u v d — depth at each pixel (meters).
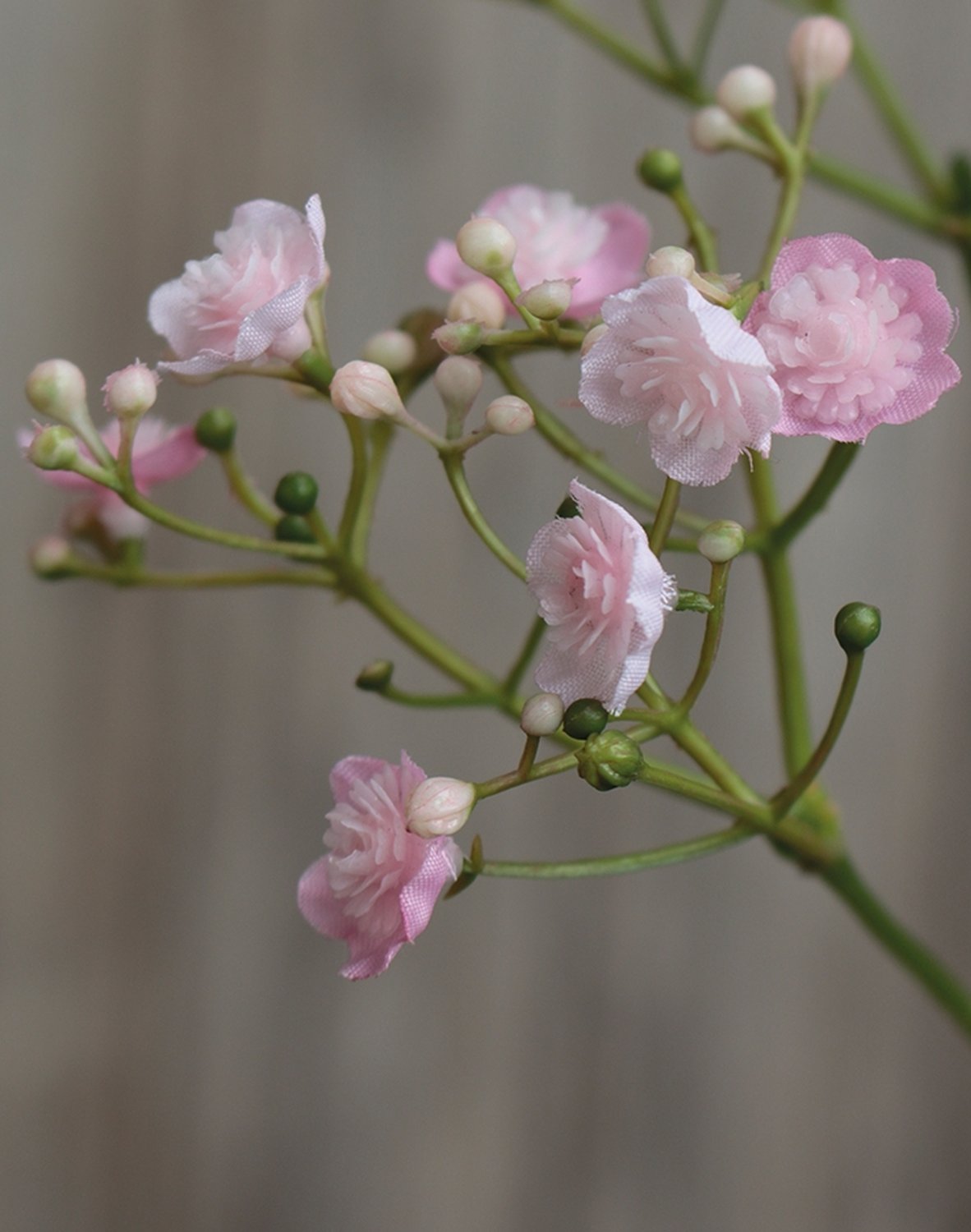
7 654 0.51
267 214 0.33
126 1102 0.53
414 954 0.53
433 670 0.52
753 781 0.52
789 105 0.49
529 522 0.51
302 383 0.33
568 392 0.50
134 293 0.50
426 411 0.50
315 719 0.52
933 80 0.50
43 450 0.33
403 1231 0.54
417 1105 0.54
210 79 0.49
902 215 0.38
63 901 0.52
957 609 0.52
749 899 0.53
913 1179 0.54
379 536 0.51
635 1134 0.54
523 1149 0.54
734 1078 0.54
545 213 0.34
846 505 0.51
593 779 0.31
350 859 0.31
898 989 0.53
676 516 0.35
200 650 0.52
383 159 0.50
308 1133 0.54
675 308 0.30
